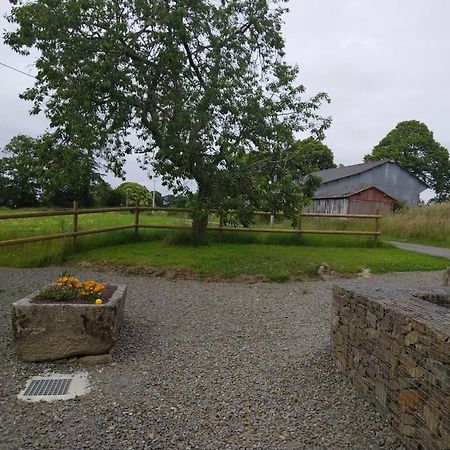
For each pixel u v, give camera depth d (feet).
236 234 39.09
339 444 8.98
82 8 27.68
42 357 12.79
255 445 8.91
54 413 9.95
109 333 13.11
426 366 8.13
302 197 30.58
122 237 36.24
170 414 10.06
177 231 37.70
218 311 19.43
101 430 9.29
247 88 33.68
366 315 10.76
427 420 8.07
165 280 25.71
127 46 28.68
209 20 32.35
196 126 31.63
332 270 28.71
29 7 27.17
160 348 14.44
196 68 33.14
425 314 9.01
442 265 32.83
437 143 148.87
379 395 9.99
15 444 8.66
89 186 36.65
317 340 15.52
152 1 29.09
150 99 30.42
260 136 33.76
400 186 113.60
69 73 28.27
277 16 35.12
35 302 13.24
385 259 33.50
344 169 123.85
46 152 31.60
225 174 30.14
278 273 26.68
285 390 11.44
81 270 27.37
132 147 35.63
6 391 10.98
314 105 34.81
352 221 48.03
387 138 154.40
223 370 12.75
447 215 60.08
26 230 35.47
